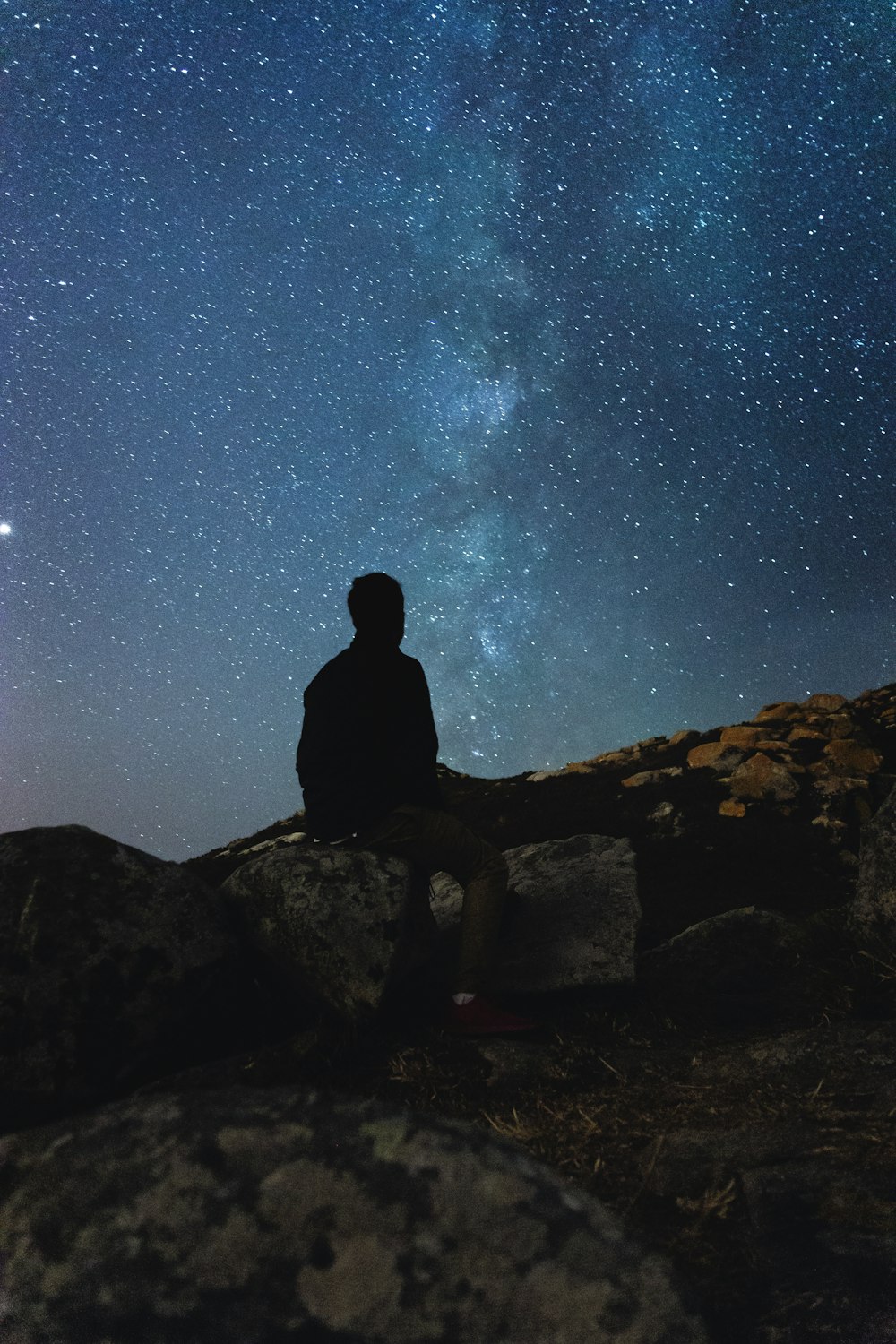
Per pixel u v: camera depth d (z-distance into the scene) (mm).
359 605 3504
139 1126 1131
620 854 3914
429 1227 1028
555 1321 981
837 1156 2197
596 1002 3340
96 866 3129
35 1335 987
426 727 3410
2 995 2865
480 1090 2793
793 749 5867
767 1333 1656
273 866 3268
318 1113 1137
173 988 2990
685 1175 2195
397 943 3131
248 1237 1022
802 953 3564
